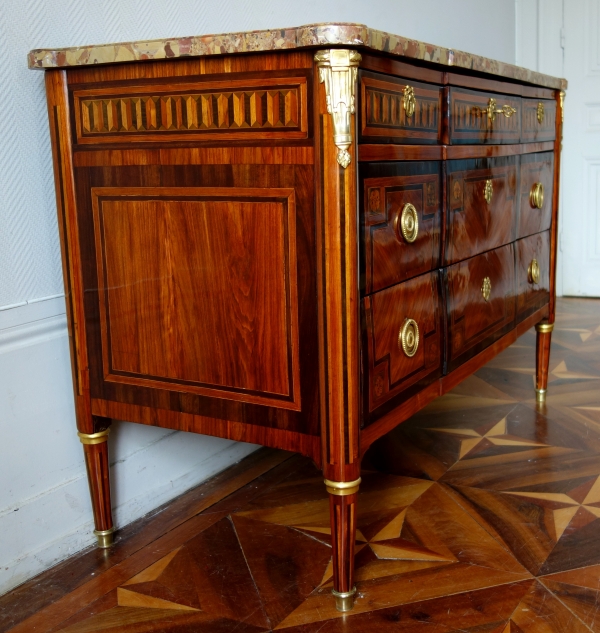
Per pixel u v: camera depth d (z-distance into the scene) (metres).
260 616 1.30
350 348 1.17
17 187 1.40
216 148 1.23
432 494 1.75
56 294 1.50
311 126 1.13
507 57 3.79
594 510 1.64
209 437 1.90
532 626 1.24
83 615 1.32
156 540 1.58
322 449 1.22
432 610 1.29
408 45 1.23
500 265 1.86
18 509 1.42
